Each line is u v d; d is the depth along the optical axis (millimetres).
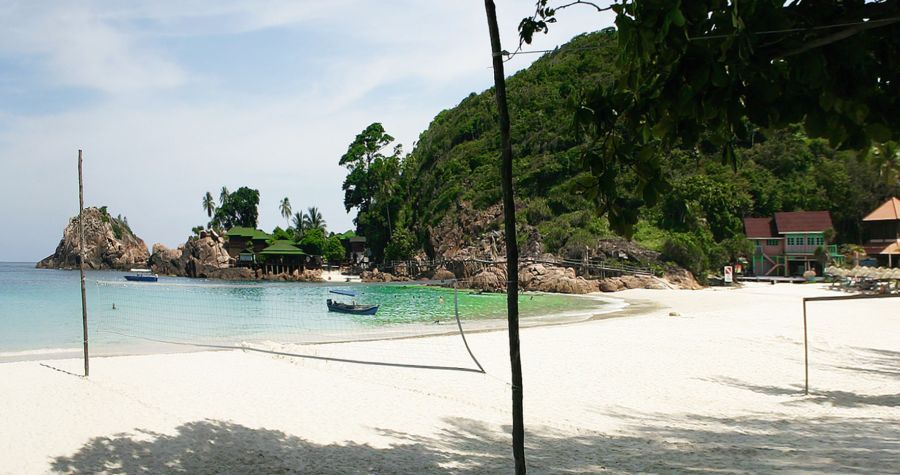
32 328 26703
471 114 99375
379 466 7379
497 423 9969
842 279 52500
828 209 67250
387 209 91562
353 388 12688
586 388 13086
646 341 20312
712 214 64812
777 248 64688
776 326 24594
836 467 5703
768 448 7230
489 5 4762
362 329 26859
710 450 7359
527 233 65062
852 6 3652
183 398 11508
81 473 7301
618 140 4477
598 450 7918
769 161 71312
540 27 4562
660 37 3555
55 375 13930
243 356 17297
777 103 3961
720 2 3707
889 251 56062
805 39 3686
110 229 132250
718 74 3643
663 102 3984
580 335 22188
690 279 55562
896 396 11812
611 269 55406
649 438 8656
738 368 15352
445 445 8516
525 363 16281
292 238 109875
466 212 75000
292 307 40281
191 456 7957
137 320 30609
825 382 13477
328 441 8734
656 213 64000
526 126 84312
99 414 10172
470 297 49656
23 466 7551
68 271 124188
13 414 10125
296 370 14883
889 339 20281
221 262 99938
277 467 7445
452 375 14438
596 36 92188
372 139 103062
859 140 3936
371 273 76812
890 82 3955
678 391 12781
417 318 32688
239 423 9734
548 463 7215
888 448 6859
